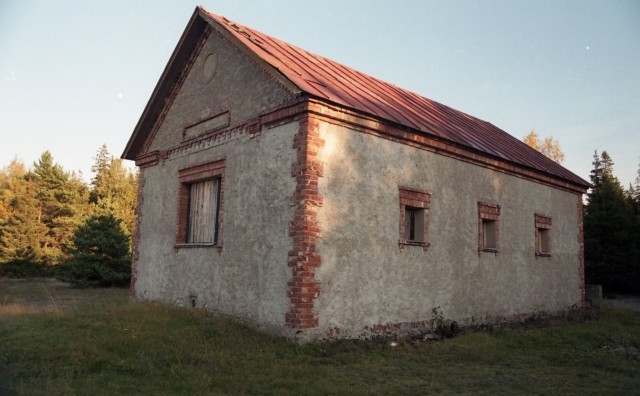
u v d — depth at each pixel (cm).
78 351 698
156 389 589
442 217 1109
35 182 3769
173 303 1170
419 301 1023
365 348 850
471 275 1172
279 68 913
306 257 828
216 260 1041
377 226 955
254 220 948
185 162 1218
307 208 839
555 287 1498
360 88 1143
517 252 1347
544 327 1269
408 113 1147
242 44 1013
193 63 1249
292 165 877
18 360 667
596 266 2655
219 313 1001
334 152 893
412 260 1020
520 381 706
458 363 803
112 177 4147
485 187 1255
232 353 749
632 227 2634
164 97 1343
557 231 1548
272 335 852
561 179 1556
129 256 2498
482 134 1480
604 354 925
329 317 851
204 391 586
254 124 984
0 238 3338
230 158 1050
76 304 1348
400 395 615
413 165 1051
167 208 1265
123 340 756
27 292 2092
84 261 2406
